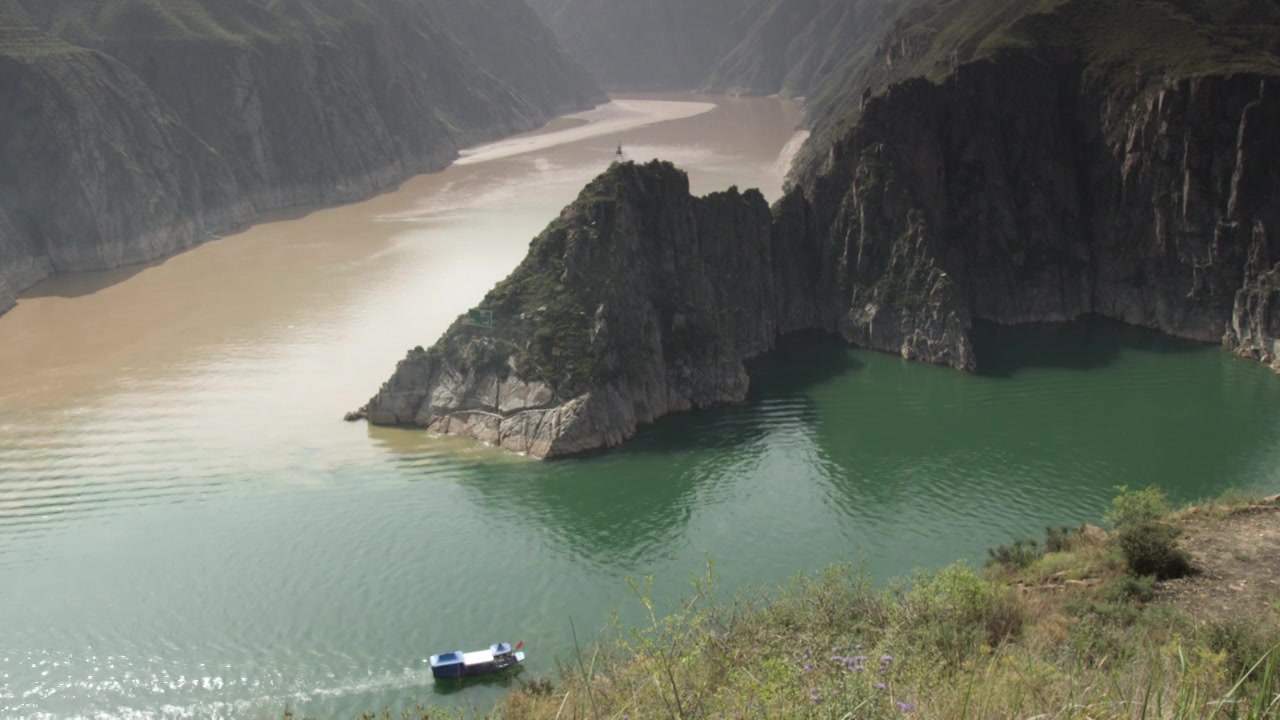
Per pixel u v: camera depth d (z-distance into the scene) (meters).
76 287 140.25
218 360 109.00
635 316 98.38
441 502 79.75
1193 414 95.25
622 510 78.62
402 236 164.88
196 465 85.19
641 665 25.55
